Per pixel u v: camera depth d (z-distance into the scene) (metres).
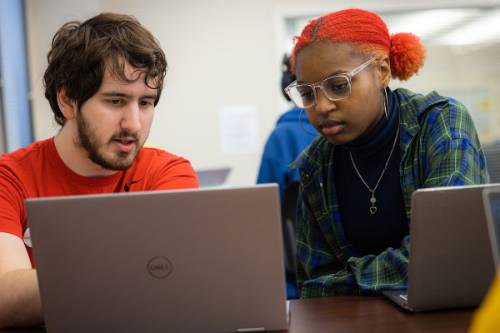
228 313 1.07
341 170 1.62
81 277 1.07
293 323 1.12
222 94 4.34
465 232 1.11
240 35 4.34
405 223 1.52
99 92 1.36
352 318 1.13
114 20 1.42
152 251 1.05
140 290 1.07
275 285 1.06
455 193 1.10
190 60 4.34
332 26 1.41
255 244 1.04
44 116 3.88
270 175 2.48
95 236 1.05
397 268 1.36
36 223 1.05
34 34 3.90
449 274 1.13
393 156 1.53
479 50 4.37
